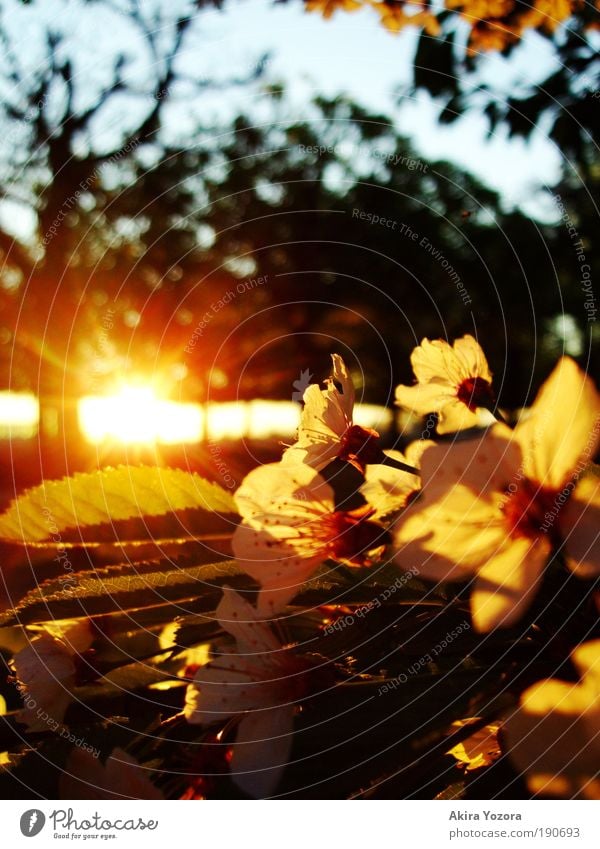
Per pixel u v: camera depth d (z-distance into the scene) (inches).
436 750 5.2
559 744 5.0
